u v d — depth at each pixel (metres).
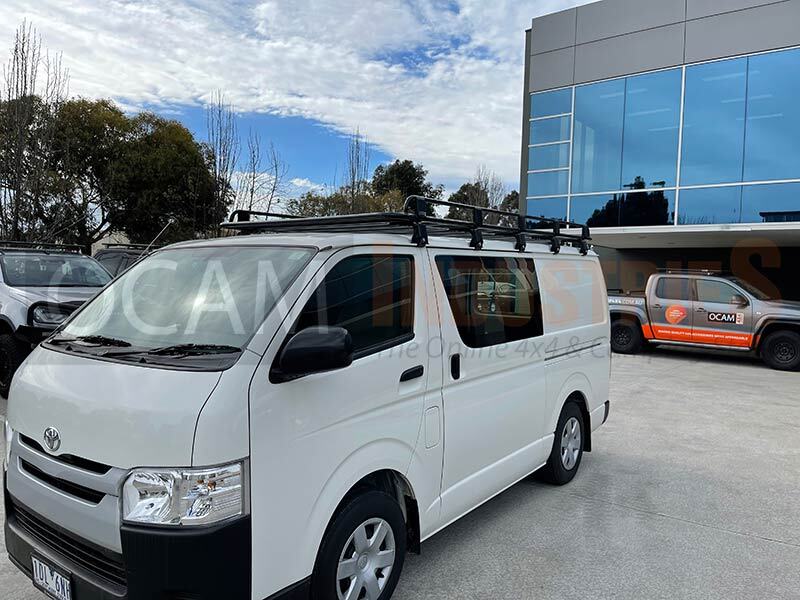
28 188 13.52
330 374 2.51
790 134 13.62
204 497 2.06
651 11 15.52
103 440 2.21
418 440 3.04
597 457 5.60
